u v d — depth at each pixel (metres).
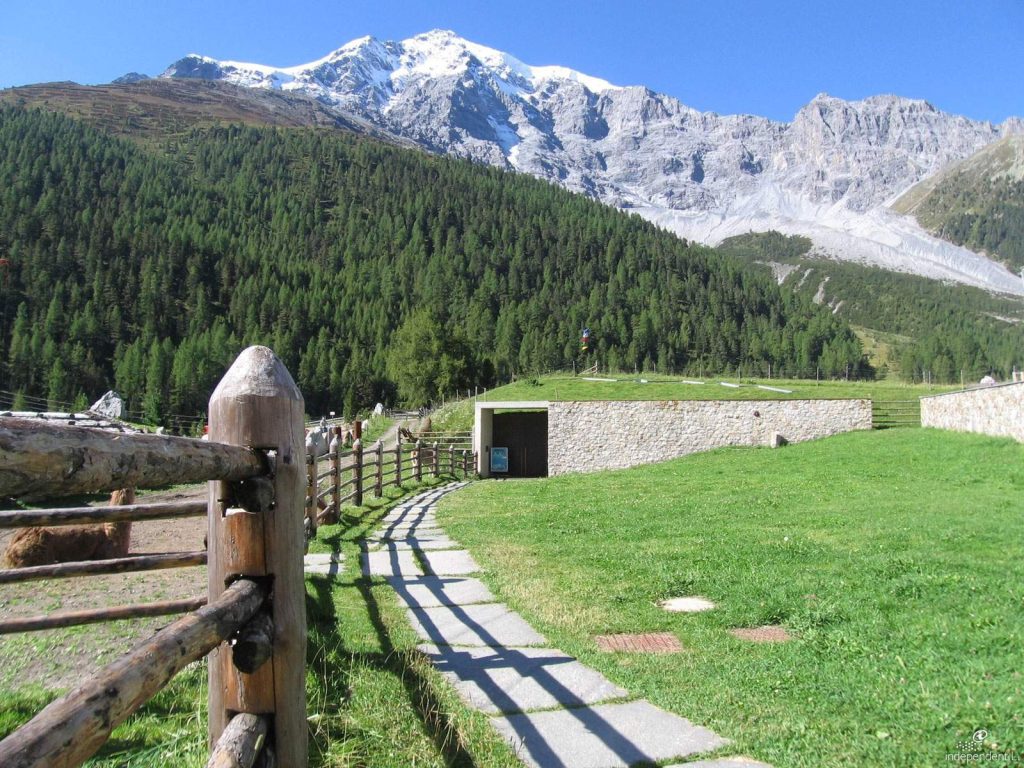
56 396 69.81
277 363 2.54
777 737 3.37
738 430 30.02
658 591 6.42
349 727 3.34
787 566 7.30
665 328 115.81
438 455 23.94
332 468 10.65
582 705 3.84
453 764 3.09
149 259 105.56
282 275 119.94
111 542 7.48
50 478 1.19
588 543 9.08
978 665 4.16
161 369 76.19
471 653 4.73
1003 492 13.00
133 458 1.46
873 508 11.53
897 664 4.31
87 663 4.48
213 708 2.42
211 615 1.93
